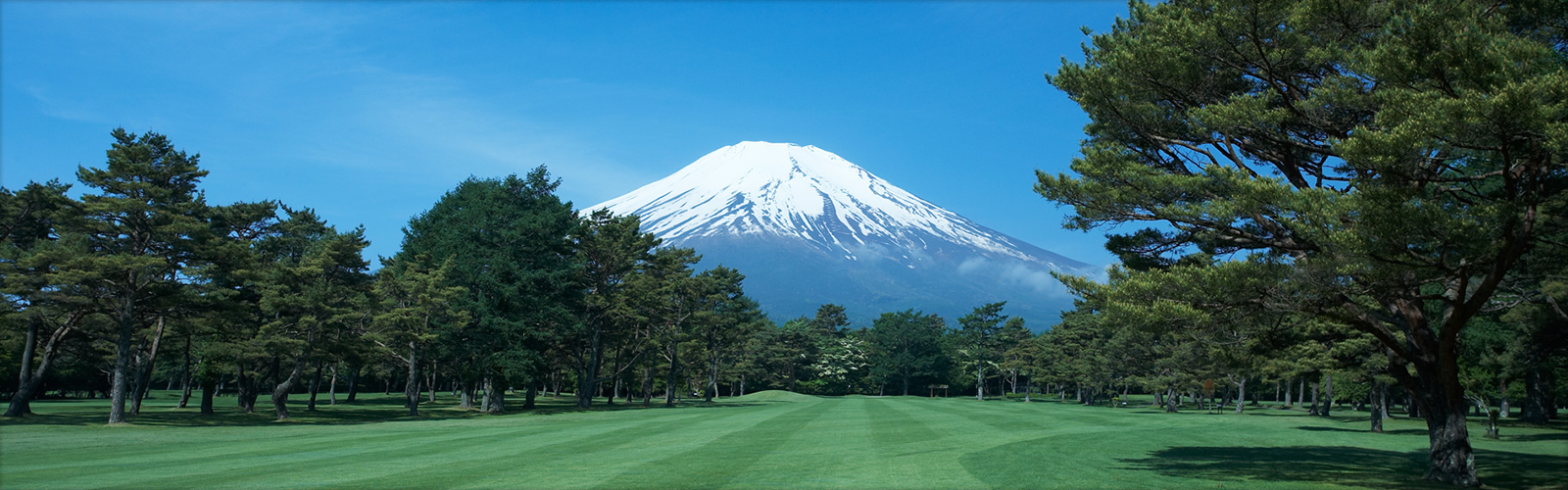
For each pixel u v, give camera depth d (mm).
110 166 37375
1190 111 16141
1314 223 13328
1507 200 12727
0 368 57219
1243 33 15180
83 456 21156
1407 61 12234
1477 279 17047
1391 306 16484
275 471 17312
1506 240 12781
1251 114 14953
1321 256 13359
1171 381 67500
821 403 77750
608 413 53594
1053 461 20219
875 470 17734
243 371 49625
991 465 19109
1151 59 15875
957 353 135000
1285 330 18297
